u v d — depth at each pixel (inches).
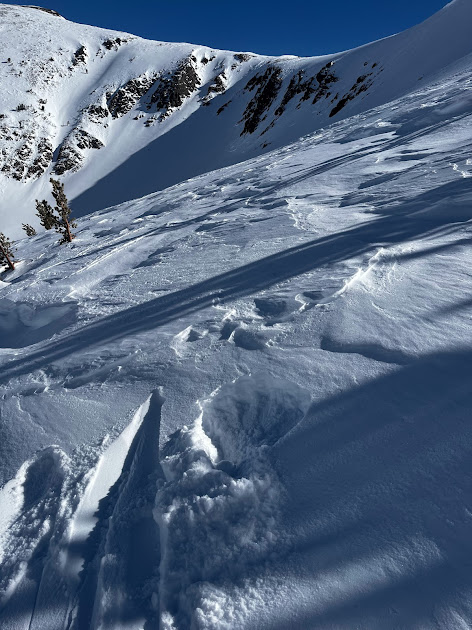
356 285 136.1
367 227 194.4
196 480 75.4
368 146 456.1
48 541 75.5
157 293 191.3
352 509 64.5
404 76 1667.1
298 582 56.4
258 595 56.4
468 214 174.7
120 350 137.7
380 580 53.9
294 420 89.1
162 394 108.3
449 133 368.8
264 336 121.2
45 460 95.3
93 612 63.2
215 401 101.6
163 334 141.0
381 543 58.4
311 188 334.3
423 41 1753.2
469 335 97.7
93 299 214.8
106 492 85.1
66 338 167.2
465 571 52.8
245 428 92.3
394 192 246.7
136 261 288.7
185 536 67.7
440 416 77.0
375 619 50.0
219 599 57.0
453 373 86.7
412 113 539.2
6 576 70.4
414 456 70.6
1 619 64.1
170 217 454.3
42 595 66.7
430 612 49.3
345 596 53.1
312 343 111.2
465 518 59.3
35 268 473.4
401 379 88.8
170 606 60.1
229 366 112.3
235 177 621.9
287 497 69.4
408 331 104.6
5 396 126.8
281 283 157.5
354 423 80.6
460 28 1567.4
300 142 876.0
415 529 59.3
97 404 110.3
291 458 76.9
